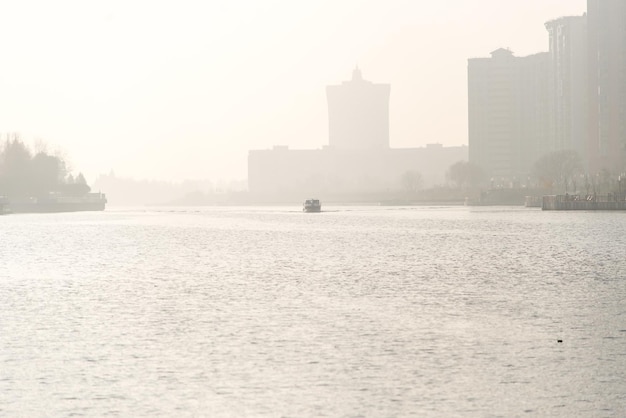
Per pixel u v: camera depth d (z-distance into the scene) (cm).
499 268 16438
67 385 7481
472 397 7006
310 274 15762
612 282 13938
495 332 9500
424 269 16438
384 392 7175
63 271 17038
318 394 7144
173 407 6850
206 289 13600
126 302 12156
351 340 9150
